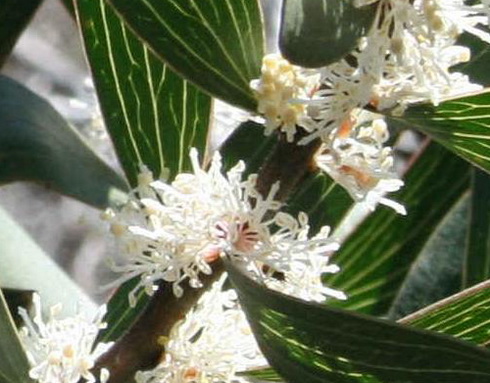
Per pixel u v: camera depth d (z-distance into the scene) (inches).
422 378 10.9
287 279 11.7
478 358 10.5
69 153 14.3
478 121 11.4
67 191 14.1
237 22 11.4
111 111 12.8
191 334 12.0
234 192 11.5
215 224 11.5
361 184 11.6
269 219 11.7
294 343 11.0
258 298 10.8
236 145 14.2
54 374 11.9
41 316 12.9
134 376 12.1
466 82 11.4
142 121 12.9
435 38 11.1
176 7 11.4
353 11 10.3
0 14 13.6
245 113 13.3
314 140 11.5
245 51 11.4
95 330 12.1
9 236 14.3
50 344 12.0
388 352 10.8
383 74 11.4
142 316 12.0
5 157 14.1
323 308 10.6
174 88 12.8
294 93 11.3
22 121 14.3
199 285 11.6
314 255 11.6
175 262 11.6
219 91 11.5
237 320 12.0
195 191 11.6
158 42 11.4
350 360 11.0
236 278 10.9
